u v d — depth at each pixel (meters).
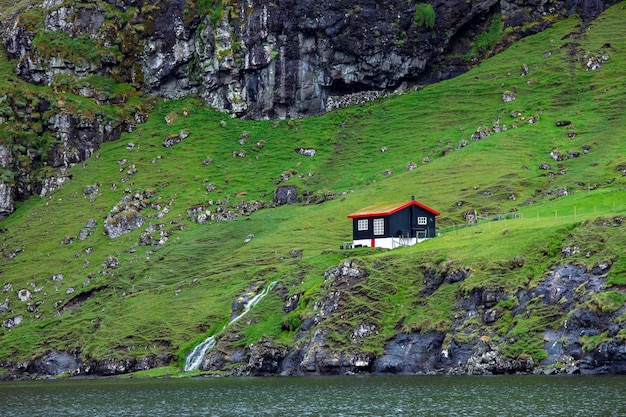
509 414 171.00
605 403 177.12
